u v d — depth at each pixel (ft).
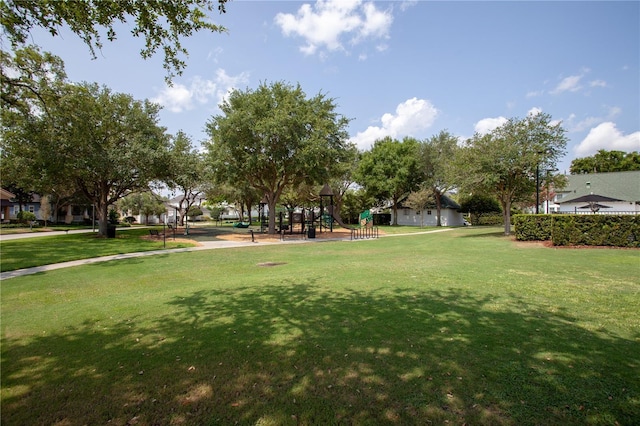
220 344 13.64
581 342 13.10
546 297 19.83
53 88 37.83
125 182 75.97
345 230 104.32
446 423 8.40
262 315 17.31
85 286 26.30
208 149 82.12
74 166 60.18
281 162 75.51
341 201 148.56
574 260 34.04
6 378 11.20
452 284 23.68
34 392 10.30
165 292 23.61
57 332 15.66
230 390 10.16
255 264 36.47
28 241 64.44
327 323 15.80
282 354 12.52
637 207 100.99
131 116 73.72
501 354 12.12
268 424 8.49
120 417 8.95
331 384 10.34
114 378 11.05
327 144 75.56
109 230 73.92
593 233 45.37
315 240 69.87
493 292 21.21
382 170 137.49
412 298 19.99
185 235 83.76
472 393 9.69
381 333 14.35
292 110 72.79
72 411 9.29
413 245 55.88
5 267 34.91
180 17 16.37
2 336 15.24
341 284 24.36
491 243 54.70
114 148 70.13
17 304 21.11
